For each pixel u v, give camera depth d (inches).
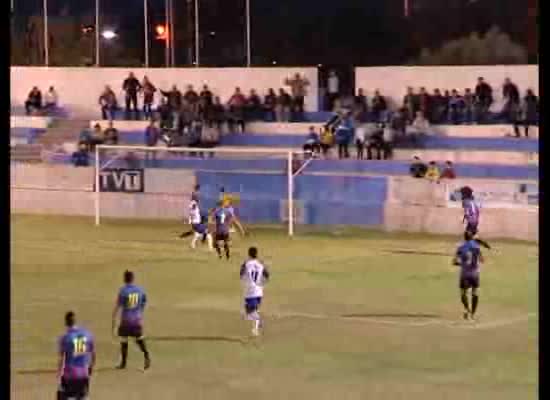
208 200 4389.8
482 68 4845.0
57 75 5442.9
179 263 3430.1
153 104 5315.0
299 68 5147.6
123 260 3499.0
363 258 3481.8
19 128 5364.2
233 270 3294.8
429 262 3393.2
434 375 2071.9
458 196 3954.2
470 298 2815.0
